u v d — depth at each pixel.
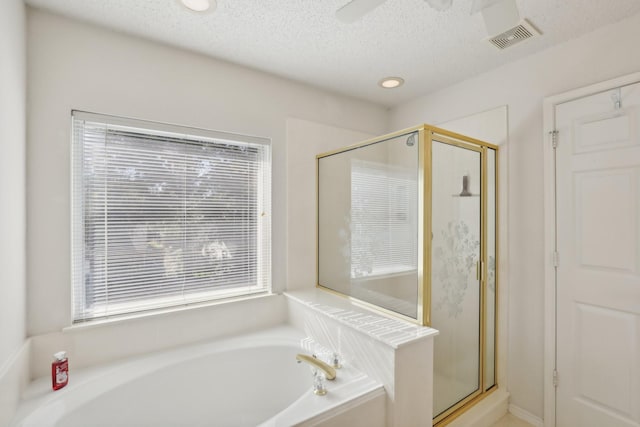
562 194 1.81
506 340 2.07
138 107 1.78
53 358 1.55
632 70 1.58
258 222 2.24
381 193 1.93
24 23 1.46
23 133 1.44
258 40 1.82
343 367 1.66
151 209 1.84
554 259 1.84
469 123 2.30
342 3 1.50
